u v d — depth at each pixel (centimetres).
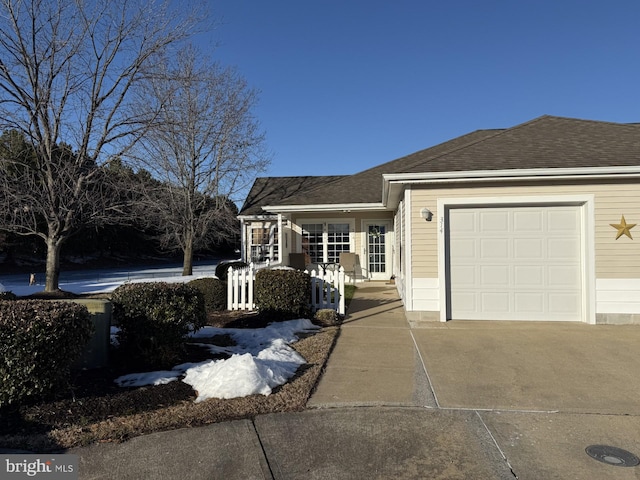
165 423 379
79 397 421
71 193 1179
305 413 403
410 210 841
